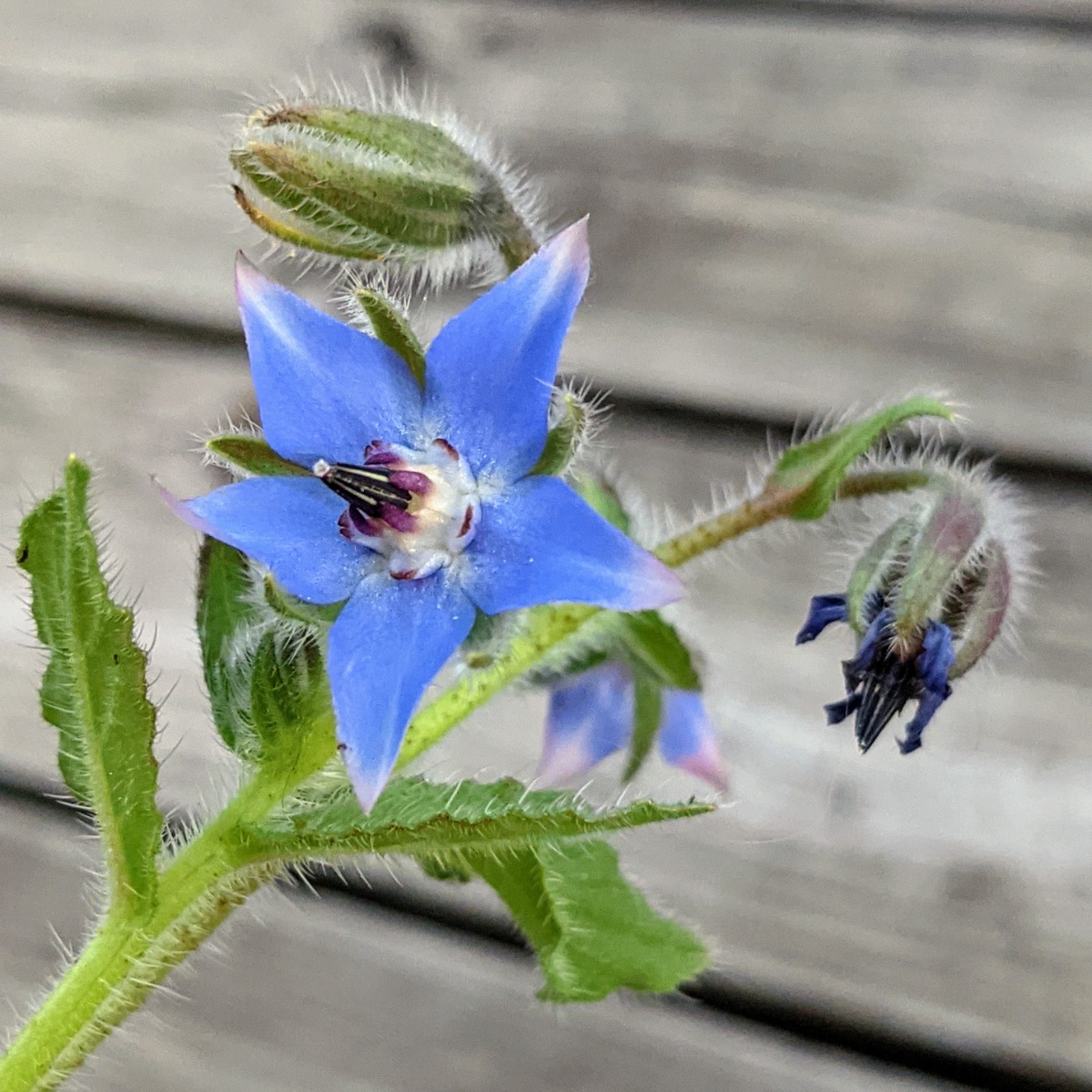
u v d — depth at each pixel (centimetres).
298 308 10
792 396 19
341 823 10
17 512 20
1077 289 19
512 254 12
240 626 11
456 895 18
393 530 10
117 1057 19
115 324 20
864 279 19
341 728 10
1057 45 19
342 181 11
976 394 18
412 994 18
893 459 13
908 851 18
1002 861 18
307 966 19
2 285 20
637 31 20
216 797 13
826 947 18
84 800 11
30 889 19
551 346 10
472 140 12
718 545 11
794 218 19
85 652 10
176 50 21
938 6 20
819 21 20
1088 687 18
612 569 10
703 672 13
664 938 12
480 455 10
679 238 19
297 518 10
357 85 21
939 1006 17
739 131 20
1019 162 19
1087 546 18
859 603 12
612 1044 18
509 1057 18
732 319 19
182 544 19
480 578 10
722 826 18
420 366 10
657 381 19
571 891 11
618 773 16
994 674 17
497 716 18
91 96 21
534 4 21
